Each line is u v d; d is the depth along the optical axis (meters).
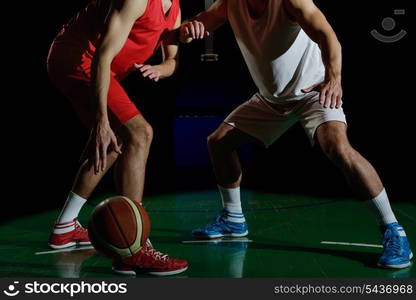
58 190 5.13
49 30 6.16
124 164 2.57
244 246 2.98
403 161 5.91
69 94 2.82
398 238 2.61
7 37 6.15
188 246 3.00
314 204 4.12
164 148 6.62
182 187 5.07
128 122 2.57
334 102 2.33
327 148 2.67
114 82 2.63
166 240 3.15
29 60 6.27
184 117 6.12
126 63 2.79
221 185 3.18
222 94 6.15
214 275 2.49
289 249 2.90
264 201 4.30
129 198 2.59
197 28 2.83
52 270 2.63
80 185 2.98
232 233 3.19
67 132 6.61
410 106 5.94
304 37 2.84
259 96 3.07
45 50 6.25
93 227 2.46
